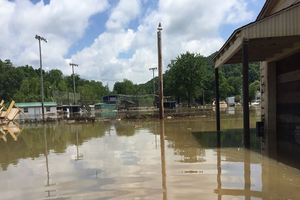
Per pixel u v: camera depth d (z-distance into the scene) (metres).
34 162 5.48
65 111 37.38
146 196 3.21
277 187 3.44
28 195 3.46
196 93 51.16
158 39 16.03
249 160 4.99
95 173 4.39
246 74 6.22
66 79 102.12
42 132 11.74
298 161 4.86
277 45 7.30
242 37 6.23
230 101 55.75
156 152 6.00
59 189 3.65
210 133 9.09
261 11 10.34
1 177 4.39
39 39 27.78
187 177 3.96
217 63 9.45
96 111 44.97
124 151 6.28
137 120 16.69
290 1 8.15
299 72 7.72
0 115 23.59
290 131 8.47
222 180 3.78
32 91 58.12
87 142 8.03
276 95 9.45
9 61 69.81
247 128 6.29
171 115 18.78
